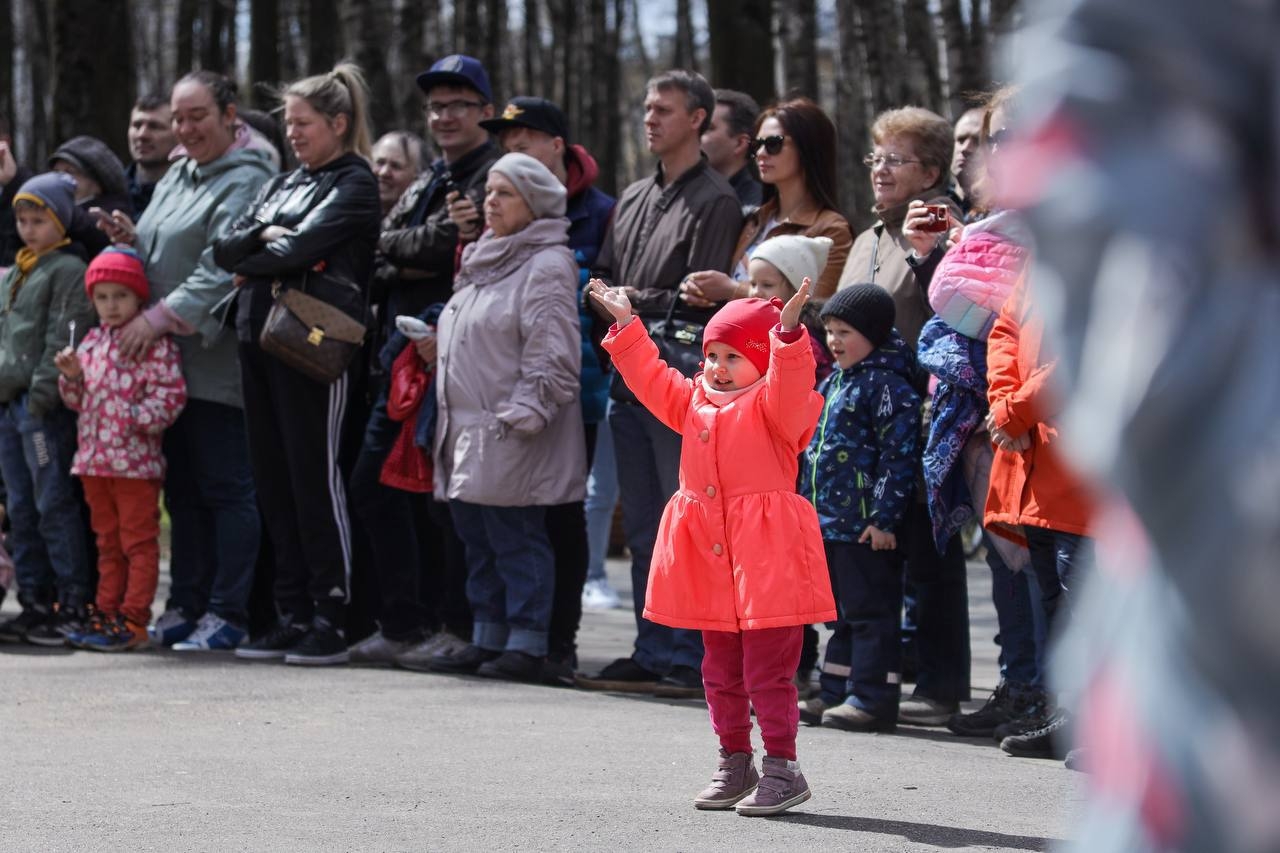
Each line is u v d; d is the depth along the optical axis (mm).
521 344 9492
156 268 10797
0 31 41219
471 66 10602
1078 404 1174
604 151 43156
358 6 24453
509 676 9547
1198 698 1224
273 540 10367
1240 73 1144
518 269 9570
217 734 7613
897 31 27844
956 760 7277
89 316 10797
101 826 5652
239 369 10711
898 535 8172
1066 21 1176
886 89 28000
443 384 9664
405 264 10305
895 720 8203
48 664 9961
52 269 10773
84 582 10969
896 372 8211
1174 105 1151
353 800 6133
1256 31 1144
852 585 8156
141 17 53188
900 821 5891
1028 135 1188
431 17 41938
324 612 10164
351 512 10617
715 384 6285
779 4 23062
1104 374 1152
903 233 8930
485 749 7289
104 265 10508
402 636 10258
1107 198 1139
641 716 8383
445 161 10797
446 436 9688
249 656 10320
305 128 10180
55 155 11539
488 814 5898
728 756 6172
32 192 10797
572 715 8344
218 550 10828
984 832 5707
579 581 9961
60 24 18891
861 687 8180
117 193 11609
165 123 12180
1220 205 1139
